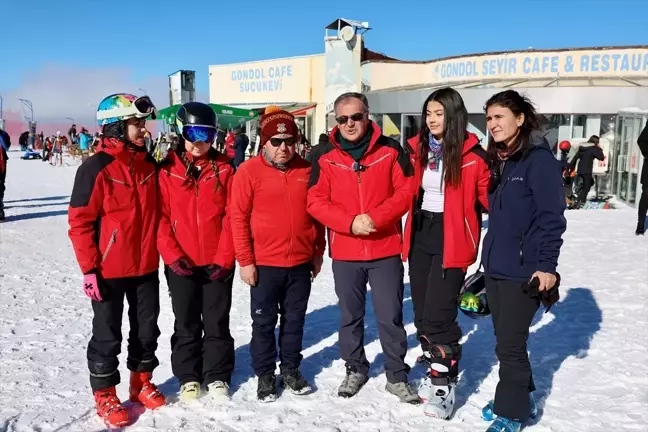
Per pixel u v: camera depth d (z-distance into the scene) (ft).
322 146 12.21
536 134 9.98
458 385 12.75
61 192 56.65
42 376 13.25
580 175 43.37
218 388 12.09
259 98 97.91
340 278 12.14
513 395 10.28
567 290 19.75
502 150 10.26
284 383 12.59
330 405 11.87
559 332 15.84
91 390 12.57
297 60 91.45
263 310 12.08
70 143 126.82
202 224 11.86
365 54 83.46
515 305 10.07
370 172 11.61
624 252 25.34
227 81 103.24
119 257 10.98
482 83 63.82
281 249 11.91
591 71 63.36
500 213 10.21
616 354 14.10
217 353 12.37
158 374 13.50
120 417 10.95
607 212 38.19
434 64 73.92
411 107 60.85
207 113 11.57
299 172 12.05
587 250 25.90
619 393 12.09
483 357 14.28
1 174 37.11
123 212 11.00
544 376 13.03
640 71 62.03
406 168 11.85
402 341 12.12
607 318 16.83
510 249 10.10
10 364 13.89
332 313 18.34
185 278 11.89
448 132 11.23
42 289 20.94
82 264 10.69
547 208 9.63
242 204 11.74
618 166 46.70
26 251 27.89
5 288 20.94
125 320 17.44
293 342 12.41
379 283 11.96
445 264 11.45
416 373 13.44
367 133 11.71
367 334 16.15
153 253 11.51
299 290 12.32
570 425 10.87
